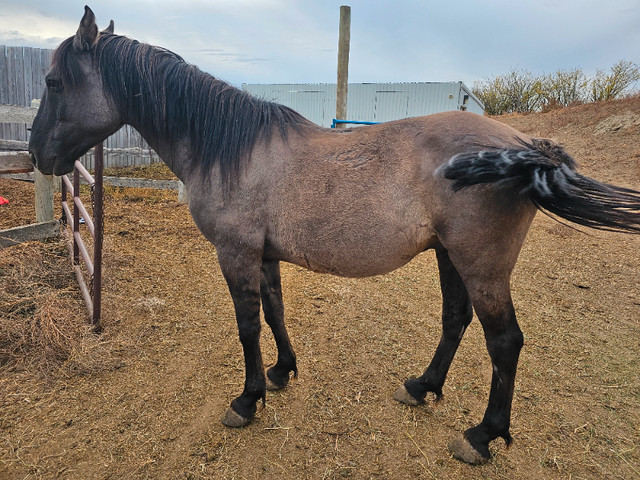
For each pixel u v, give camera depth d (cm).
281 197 211
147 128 241
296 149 213
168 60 236
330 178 203
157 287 416
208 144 221
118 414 247
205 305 386
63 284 390
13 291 355
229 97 226
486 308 197
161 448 224
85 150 248
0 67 879
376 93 1666
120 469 210
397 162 197
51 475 205
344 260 208
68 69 225
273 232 217
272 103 234
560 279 475
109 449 222
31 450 220
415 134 200
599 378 296
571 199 170
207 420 246
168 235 575
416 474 213
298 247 214
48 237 484
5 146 619
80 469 210
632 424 251
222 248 226
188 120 226
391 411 259
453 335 251
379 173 198
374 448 229
